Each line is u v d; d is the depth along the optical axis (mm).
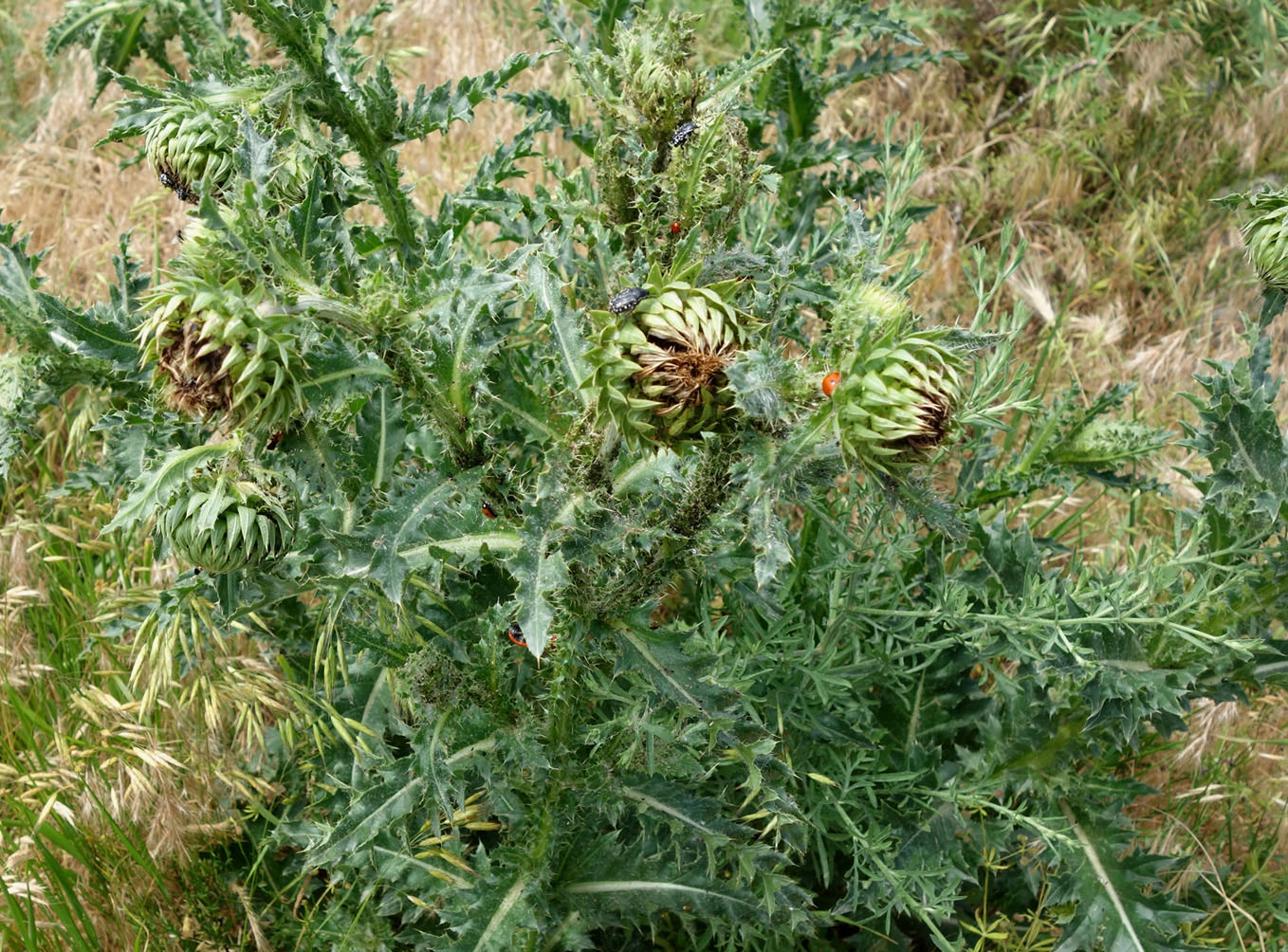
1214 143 1054
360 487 440
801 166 687
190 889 623
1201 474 811
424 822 537
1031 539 590
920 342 361
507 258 427
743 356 358
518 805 533
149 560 673
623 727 502
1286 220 504
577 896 538
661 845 562
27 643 669
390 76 514
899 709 630
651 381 358
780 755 578
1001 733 612
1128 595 566
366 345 397
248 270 381
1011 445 809
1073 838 589
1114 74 1133
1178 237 1034
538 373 516
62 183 962
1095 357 919
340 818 507
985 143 1080
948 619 581
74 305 570
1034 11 1174
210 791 624
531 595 386
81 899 603
